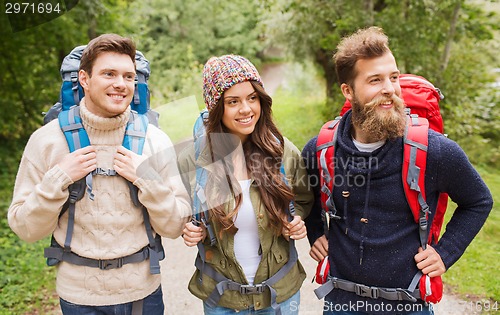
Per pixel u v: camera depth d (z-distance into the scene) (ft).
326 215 7.84
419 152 7.07
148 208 7.63
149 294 8.06
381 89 7.10
